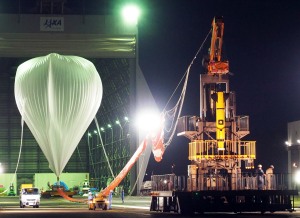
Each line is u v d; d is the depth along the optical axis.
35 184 126.31
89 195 57.25
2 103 124.62
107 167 117.44
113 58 97.19
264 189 45.44
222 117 46.84
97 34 92.12
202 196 44.84
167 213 46.59
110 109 114.62
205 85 48.31
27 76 63.94
